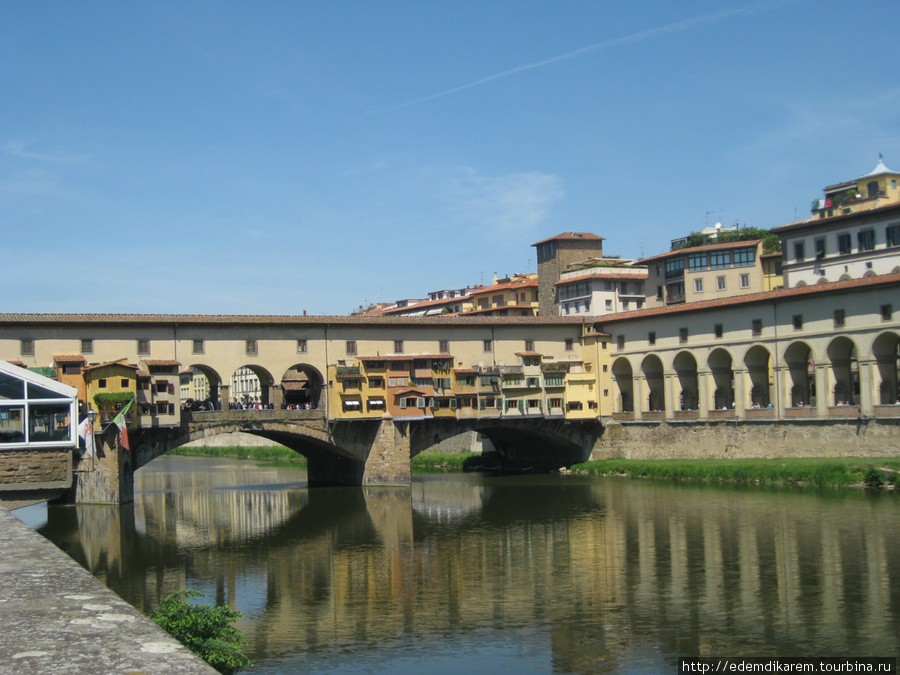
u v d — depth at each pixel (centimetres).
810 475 8288
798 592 4734
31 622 1064
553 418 10950
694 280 13950
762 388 10162
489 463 12431
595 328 11575
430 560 5903
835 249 10862
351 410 9781
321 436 9788
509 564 5694
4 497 5003
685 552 5812
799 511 7019
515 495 9006
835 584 4859
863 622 4206
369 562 5894
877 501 7256
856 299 8788
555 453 11788
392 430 9881
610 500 8306
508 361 11081
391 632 4281
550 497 8744
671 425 10588
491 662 3812
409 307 18925
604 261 15188
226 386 9450
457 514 7875
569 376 11069
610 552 5934
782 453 9388
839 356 9181
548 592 4950
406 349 10488
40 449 5069
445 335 10719
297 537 6919
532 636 4159
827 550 5644
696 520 6938
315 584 5303
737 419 9831
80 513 8181
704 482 9075
